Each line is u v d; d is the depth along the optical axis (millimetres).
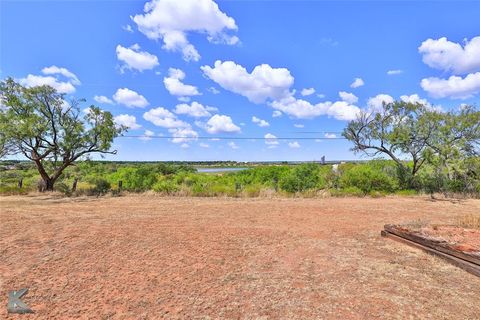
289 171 21141
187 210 10547
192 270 4516
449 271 4387
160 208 11055
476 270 4211
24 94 16156
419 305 3350
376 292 3699
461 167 16125
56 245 5840
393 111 18250
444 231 6008
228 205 11961
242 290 3803
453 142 16359
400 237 6121
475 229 6262
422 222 7348
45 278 4203
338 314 3170
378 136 18531
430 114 16750
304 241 6180
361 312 3207
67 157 17484
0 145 16234
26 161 19219
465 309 3254
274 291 3764
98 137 17734
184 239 6336
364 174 17500
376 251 5434
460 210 10625
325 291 3746
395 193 16578
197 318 3125
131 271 4473
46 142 17172
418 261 4840
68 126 17203
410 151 17531
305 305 3381
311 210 10547
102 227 7527
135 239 6320
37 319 3115
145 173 20047
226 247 5742
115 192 16656
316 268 4578
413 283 3963
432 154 16500
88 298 3596
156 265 4734
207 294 3691
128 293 3727
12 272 4430
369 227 7570
